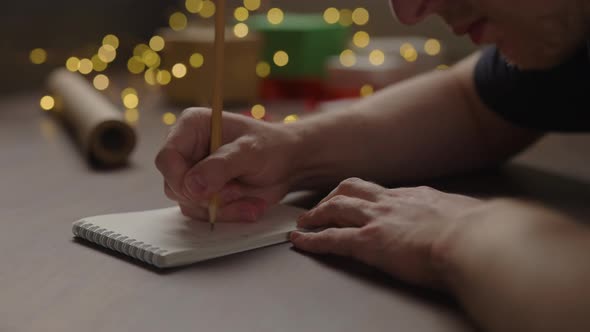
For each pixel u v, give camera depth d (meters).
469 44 2.06
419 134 0.97
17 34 1.87
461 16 0.76
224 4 0.72
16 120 1.49
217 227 0.73
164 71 1.68
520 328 0.43
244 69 1.66
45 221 0.79
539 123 1.00
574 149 1.24
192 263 0.65
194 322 0.53
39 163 1.11
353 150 0.91
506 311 0.44
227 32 1.72
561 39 0.75
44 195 0.91
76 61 2.00
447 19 0.77
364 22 2.15
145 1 2.31
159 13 2.36
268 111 1.57
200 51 1.63
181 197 0.74
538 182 1.00
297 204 0.85
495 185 0.98
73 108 1.29
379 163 0.93
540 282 0.43
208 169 0.71
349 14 2.17
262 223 0.74
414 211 0.63
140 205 0.86
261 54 1.79
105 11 2.16
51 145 1.24
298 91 1.80
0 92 1.82
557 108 0.98
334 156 0.89
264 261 0.66
